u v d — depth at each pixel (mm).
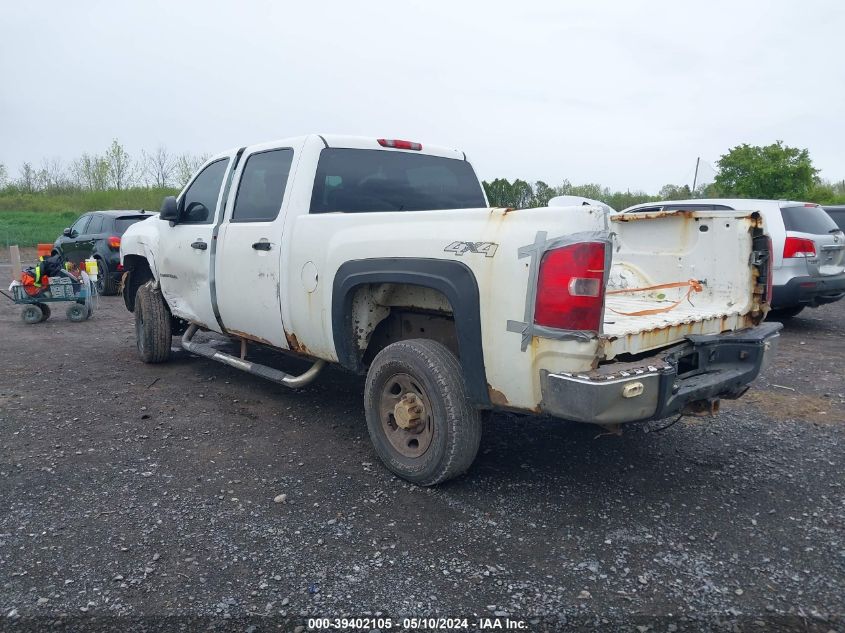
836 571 3027
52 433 4789
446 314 4086
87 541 3260
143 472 4102
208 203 5840
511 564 3072
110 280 13109
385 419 4070
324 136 4801
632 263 4848
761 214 4141
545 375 3209
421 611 2727
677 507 3654
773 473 4129
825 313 10961
